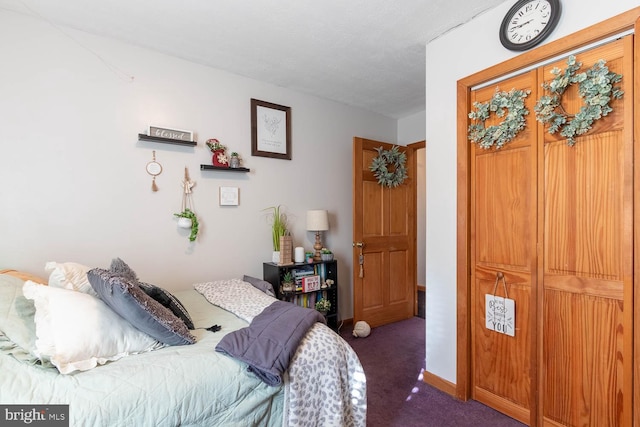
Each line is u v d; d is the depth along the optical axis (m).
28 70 1.95
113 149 2.23
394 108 3.73
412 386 2.23
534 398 1.73
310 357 1.44
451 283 2.12
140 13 1.94
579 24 1.53
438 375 2.22
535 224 1.73
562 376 1.63
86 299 1.38
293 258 3.10
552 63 1.66
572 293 1.60
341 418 1.45
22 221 1.93
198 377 1.20
